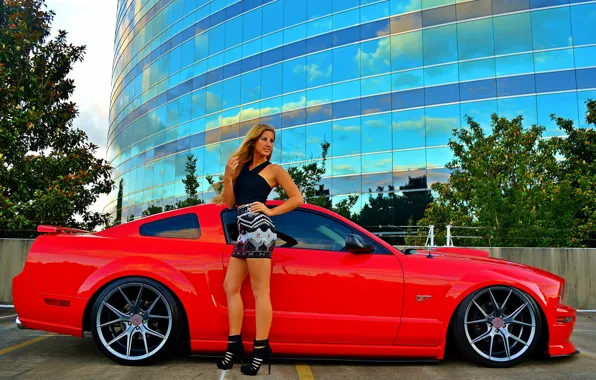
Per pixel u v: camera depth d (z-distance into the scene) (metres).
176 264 3.59
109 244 3.70
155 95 28.41
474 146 13.38
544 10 16.38
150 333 3.53
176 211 3.94
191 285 3.54
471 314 3.75
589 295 7.74
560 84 15.89
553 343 3.72
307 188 16.11
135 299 3.63
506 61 16.62
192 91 25.20
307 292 3.56
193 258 3.63
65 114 10.35
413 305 3.61
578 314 7.25
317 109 19.84
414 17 18.20
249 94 22.19
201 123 24.34
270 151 3.42
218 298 3.57
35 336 4.69
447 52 17.50
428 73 17.70
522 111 16.20
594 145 12.04
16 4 9.96
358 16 19.42
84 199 9.96
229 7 23.84
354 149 18.69
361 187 18.30
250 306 3.55
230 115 22.86
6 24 9.89
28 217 8.88
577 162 11.84
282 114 20.88
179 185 25.11
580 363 3.80
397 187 17.59
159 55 28.45
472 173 11.91
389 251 3.78
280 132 20.78
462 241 10.08
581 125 15.52
